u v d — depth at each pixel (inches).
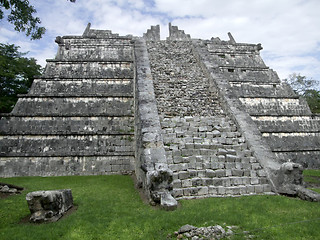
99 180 443.2
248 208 272.8
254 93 743.1
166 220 237.8
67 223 236.5
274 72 850.8
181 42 873.5
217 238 206.2
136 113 517.3
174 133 418.3
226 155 385.4
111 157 522.0
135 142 508.7
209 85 613.0
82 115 565.6
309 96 1370.6
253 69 846.5
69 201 286.0
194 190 326.6
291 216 250.7
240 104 511.2
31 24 413.1
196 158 376.2
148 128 401.7
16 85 914.7
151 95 497.7
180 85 592.7
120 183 419.8
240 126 450.3
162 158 350.0
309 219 241.8
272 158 385.4
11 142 518.6
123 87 660.7
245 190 341.1
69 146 523.8
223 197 317.1
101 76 668.1
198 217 244.5
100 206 291.6
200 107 518.6
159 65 687.1
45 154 504.1
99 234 217.2
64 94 601.6
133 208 284.0
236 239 204.8
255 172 369.4
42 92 635.5
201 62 694.5
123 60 724.7
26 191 360.5
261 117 653.9
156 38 893.8
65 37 796.0
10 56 920.3
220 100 542.9
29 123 551.5
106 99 614.5
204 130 442.6
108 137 545.3
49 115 558.9
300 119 666.2
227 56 908.6
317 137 642.8
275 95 716.7
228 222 236.7
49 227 227.1
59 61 708.7
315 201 295.7
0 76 859.4
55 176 482.0
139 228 226.5
